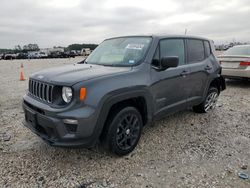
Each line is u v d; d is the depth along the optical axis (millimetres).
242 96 8016
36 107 3529
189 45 5121
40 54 53031
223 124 5277
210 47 5871
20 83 11227
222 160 3760
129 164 3629
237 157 3857
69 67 4164
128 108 3748
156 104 4203
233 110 6309
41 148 4086
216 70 5855
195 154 3941
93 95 3271
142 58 4078
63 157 3803
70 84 3240
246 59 8977
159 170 3479
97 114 3307
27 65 25406
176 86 4598
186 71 4816
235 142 4398
